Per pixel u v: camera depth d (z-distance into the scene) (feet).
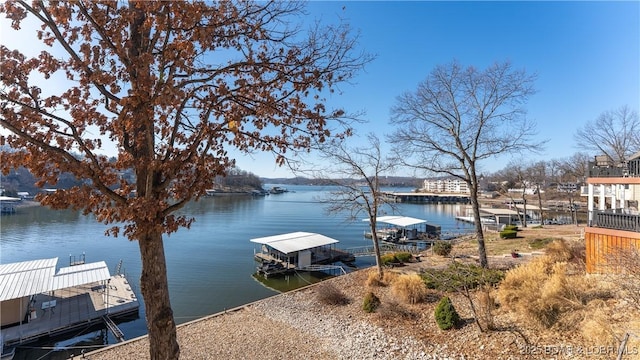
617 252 29.45
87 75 13.79
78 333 51.52
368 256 105.40
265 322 41.11
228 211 240.12
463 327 30.25
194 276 84.84
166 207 14.67
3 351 44.93
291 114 17.12
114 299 60.39
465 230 146.30
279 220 195.00
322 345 33.58
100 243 120.47
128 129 13.30
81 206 13.91
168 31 13.24
